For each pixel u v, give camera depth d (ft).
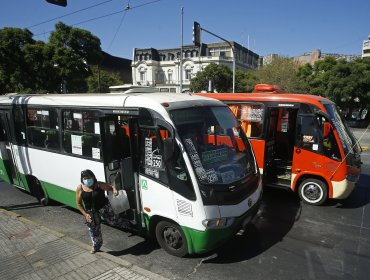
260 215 23.81
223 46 228.22
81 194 16.58
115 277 14.84
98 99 20.07
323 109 24.73
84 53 111.24
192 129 16.97
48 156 23.97
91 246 18.07
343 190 24.39
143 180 17.67
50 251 17.47
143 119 17.28
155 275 14.93
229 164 17.72
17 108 26.66
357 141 27.35
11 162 28.71
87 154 20.80
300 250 18.44
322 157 24.84
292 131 29.94
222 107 19.94
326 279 15.52
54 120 23.03
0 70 95.40
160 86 227.61
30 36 99.45
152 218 17.88
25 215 24.50
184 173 15.87
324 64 114.62
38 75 100.89
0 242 18.65
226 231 16.15
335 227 21.67
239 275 15.88
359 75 100.22
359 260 17.31
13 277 15.06
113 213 19.75
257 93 29.50
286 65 128.26
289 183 27.43
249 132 28.37
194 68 219.82
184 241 16.79
